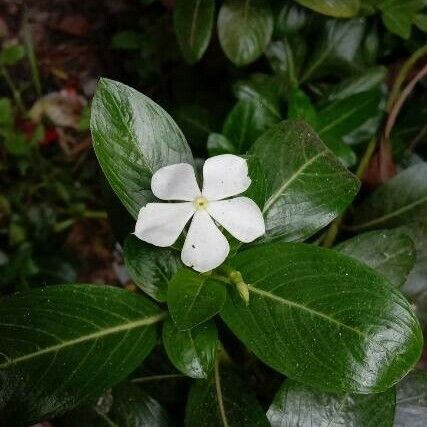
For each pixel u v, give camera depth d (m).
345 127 0.19
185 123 0.22
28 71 0.35
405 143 0.23
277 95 0.21
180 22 0.21
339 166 0.15
